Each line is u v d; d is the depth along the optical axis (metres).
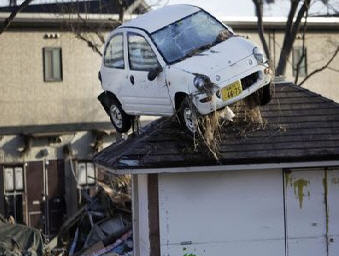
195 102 13.00
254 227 13.84
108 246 19.73
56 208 32.44
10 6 32.84
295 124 14.36
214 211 13.72
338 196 14.10
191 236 13.64
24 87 32.72
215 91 12.96
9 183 31.98
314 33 38.09
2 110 32.34
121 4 28.36
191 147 13.40
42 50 32.91
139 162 13.09
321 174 14.05
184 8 15.02
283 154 13.52
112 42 15.38
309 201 14.02
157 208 13.55
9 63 32.44
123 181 24.41
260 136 13.92
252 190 13.84
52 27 32.94
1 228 20.30
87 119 33.59
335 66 38.75
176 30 14.34
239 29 35.75
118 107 15.30
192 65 13.34
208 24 14.55
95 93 33.81
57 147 32.62
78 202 32.62
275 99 15.05
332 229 14.08
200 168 13.23
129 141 14.89
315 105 14.94
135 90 14.53
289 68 37.44
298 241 13.98
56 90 33.22
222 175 13.73
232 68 13.24
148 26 14.53
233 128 14.09
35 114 32.91
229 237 13.74
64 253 23.61
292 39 28.83
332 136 14.05
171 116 14.12
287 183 13.95
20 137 32.31
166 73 13.61
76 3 31.84
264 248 13.89
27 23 32.28
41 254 20.05
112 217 23.12
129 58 14.68
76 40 33.41
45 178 32.38
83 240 23.84
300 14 28.62
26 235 20.11
